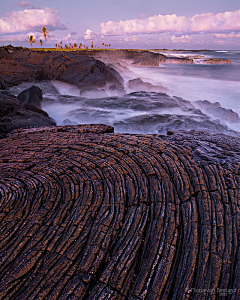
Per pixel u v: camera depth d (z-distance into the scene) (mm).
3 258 2949
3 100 10688
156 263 2799
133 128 12867
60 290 2541
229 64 77875
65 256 2932
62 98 20391
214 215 3404
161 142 5809
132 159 4969
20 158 5523
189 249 2949
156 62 67125
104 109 17422
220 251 2893
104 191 4082
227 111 17828
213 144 5836
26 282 2645
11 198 4113
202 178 4180
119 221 3422
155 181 4199
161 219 3395
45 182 4484
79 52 65938
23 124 9805
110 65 43469
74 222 3461
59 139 6566
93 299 2449
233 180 4078
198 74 50469
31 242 3162
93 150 5547
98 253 2953
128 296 2490
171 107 17688
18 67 27812
